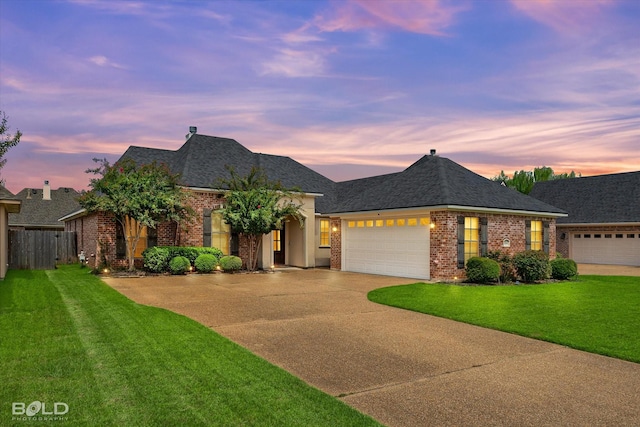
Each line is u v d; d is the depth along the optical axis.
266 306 10.27
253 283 14.54
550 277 17.03
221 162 20.80
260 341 7.15
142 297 11.21
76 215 21.66
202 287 13.29
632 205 25.72
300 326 8.28
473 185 18.17
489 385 5.30
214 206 18.83
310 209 21.73
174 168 19.91
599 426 4.21
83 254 19.58
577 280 16.84
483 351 6.78
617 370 5.93
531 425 4.22
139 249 17.64
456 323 8.77
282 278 16.33
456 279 15.92
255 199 17.92
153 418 4.09
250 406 4.41
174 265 16.44
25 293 11.41
